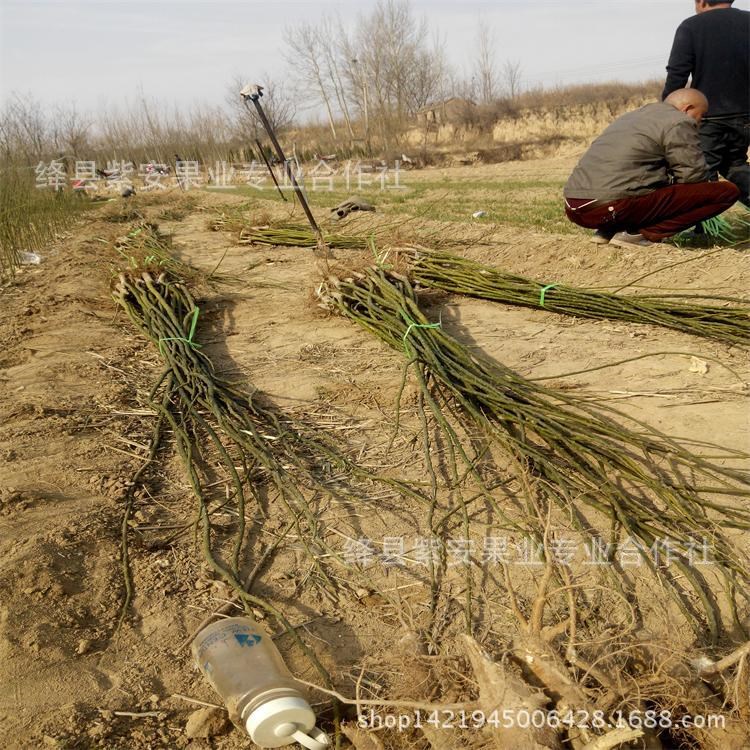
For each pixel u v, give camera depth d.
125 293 6.22
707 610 2.58
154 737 2.20
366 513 3.30
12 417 4.14
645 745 1.99
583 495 3.23
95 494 3.42
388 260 6.06
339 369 4.82
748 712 2.04
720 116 6.97
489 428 3.65
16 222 9.44
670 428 3.82
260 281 7.34
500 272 5.93
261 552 3.07
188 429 4.04
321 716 2.30
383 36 39.34
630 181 6.31
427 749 2.16
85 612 2.67
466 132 39.88
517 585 2.81
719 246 7.02
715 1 6.88
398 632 2.63
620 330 5.21
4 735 2.15
